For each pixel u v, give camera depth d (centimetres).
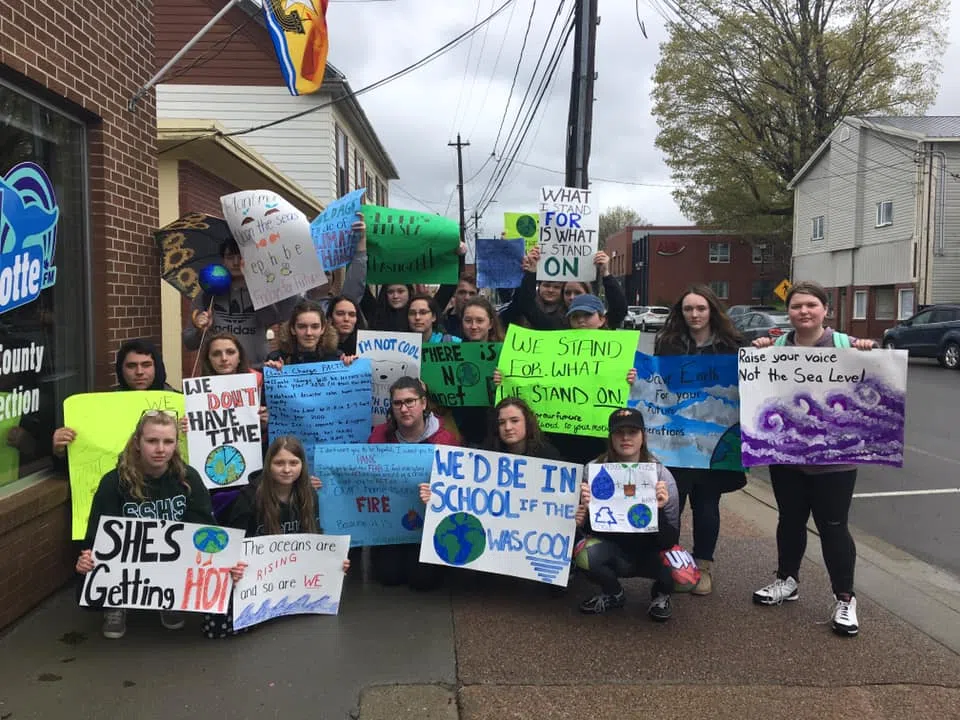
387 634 371
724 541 536
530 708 305
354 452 425
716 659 349
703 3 3488
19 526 372
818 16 3466
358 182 2298
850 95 3525
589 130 1137
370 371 468
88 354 477
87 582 347
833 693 319
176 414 409
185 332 529
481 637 369
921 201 2719
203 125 906
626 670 337
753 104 3641
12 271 388
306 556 388
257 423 425
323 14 712
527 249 724
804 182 3631
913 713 305
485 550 411
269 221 487
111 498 363
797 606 413
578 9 1118
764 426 396
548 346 465
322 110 1720
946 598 433
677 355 448
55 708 299
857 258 3167
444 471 412
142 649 352
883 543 556
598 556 393
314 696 311
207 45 1686
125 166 509
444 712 301
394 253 553
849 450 386
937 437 987
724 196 3862
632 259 6231
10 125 392
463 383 492
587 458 480
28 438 409
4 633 364
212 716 295
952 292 2722
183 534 355
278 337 498
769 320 2284
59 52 418
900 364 384
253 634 370
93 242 479
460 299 687
